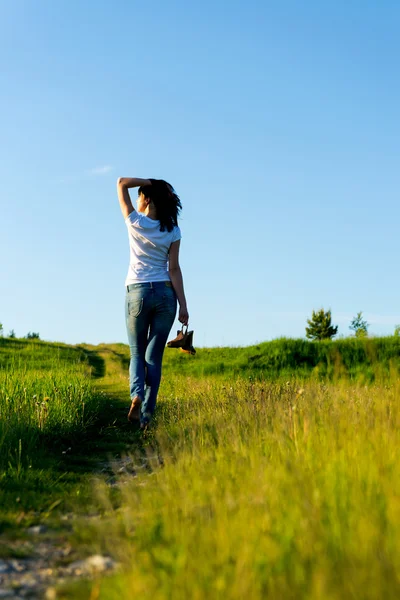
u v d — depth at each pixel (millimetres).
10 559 2965
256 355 18766
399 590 2113
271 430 5055
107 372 24328
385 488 3002
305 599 2105
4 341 34000
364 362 15641
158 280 6301
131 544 2934
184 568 2443
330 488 3078
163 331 6348
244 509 2953
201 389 10078
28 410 6859
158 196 6371
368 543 2404
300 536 2572
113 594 2363
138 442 6328
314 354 17719
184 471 4090
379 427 4191
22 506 3824
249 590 2172
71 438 6496
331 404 5641
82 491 4285
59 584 2617
